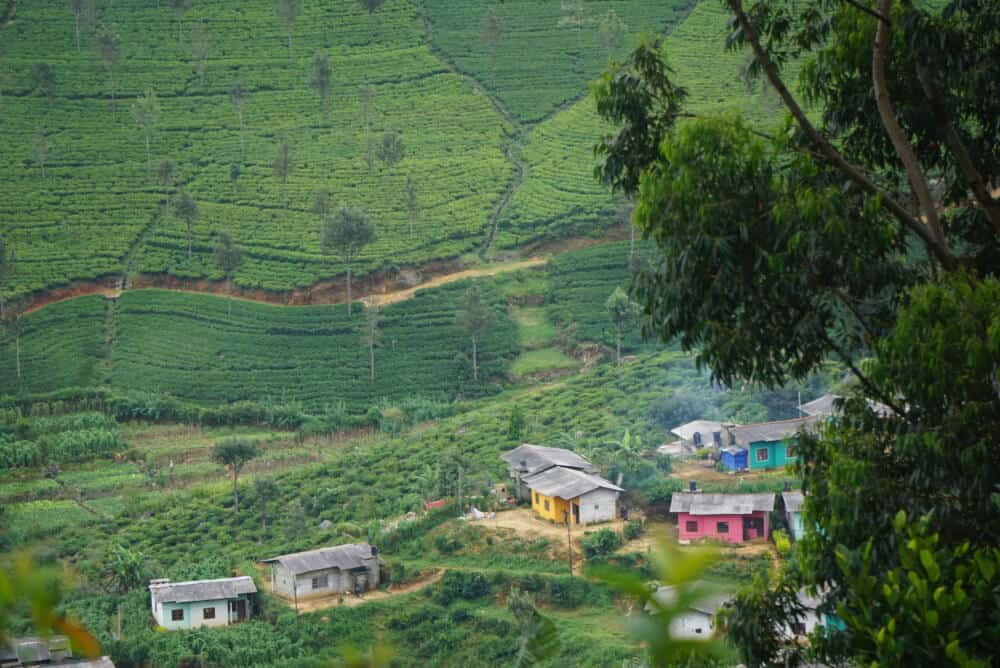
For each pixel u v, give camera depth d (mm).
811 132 22219
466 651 68562
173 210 165625
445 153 180500
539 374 129125
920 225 22094
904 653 13055
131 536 91562
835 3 25344
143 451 115688
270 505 96562
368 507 93500
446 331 137375
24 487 103688
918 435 18766
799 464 22062
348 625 72438
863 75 24000
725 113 21406
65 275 149375
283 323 141000
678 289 21062
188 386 130250
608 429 103875
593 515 82688
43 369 131875
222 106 195125
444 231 158250
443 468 93562
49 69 188625
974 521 19312
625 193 25078
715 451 94688
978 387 18203
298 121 190875
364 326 139750
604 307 139000
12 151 177750
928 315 18750
